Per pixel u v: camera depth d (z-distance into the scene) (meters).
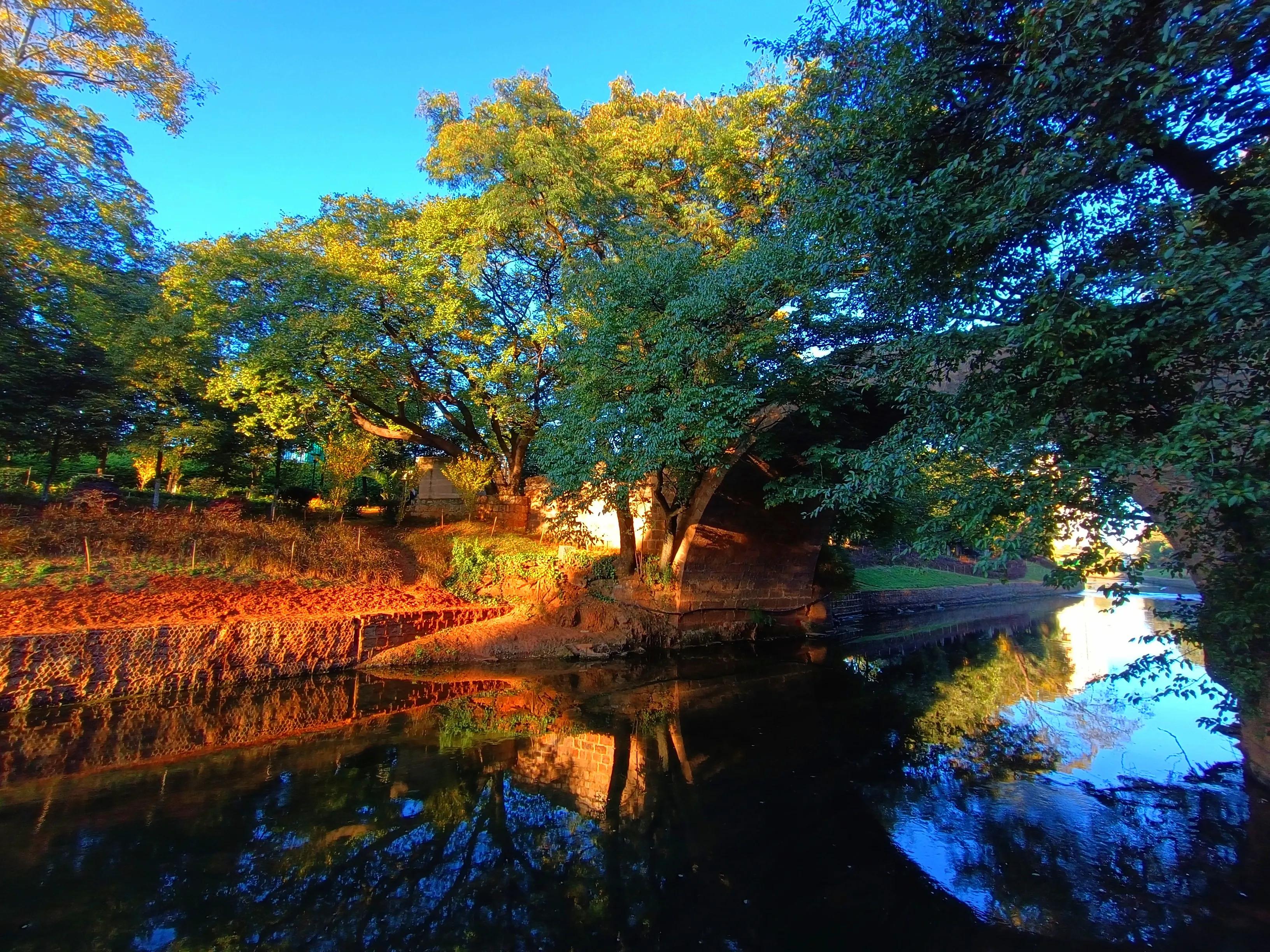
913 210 4.86
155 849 5.04
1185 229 3.48
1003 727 8.77
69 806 5.73
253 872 4.81
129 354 13.90
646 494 14.77
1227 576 4.82
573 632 13.54
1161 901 4.45
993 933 4.16
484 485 18.69
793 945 4.11
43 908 4.21
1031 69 4.15
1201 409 3.54
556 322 13.64
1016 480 4.62
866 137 5.72
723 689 11.21
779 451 10.95
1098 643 16.52
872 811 6.07
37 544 10.54
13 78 10.55
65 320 14.77
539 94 14.25
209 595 10.95
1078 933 4.15
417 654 11.73
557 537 14.98
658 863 5.17
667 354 9.52
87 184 14.11
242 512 16.23
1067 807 6.00
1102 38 3.59
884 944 4.09
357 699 9.70
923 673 12.63
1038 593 31.86
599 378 10.35
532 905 4.57
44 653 8.12
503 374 15.33
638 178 14.59
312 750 7.45
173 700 8.83
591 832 5.73
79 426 14.53
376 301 14.80
